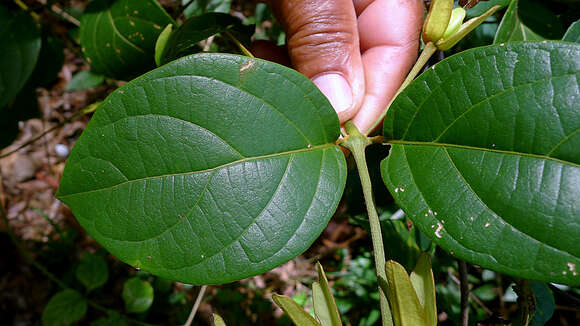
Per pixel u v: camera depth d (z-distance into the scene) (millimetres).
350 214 305
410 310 164
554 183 169
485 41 282
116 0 268
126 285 519
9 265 801
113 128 180
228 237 181
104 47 281
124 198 180
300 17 259
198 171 182
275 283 714
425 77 189
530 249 169
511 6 240
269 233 183
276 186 187
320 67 260
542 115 173
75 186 180
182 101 181
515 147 176
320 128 195
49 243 793
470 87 182
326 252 715
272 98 187
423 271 173
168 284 648
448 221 180
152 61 284
